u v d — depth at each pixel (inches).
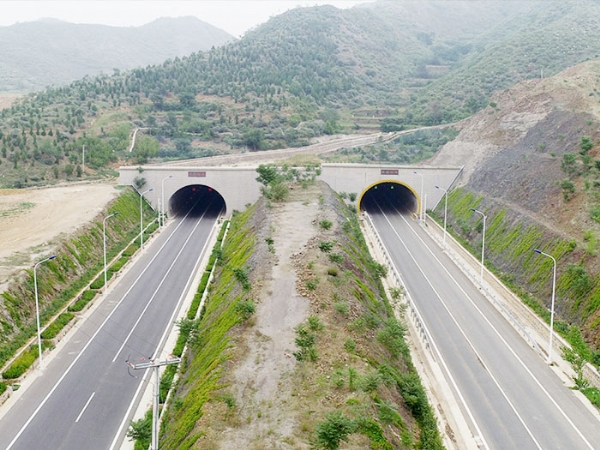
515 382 2046.0
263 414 1486.2
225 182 4355.3
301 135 6510.8
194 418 1512.1
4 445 1668.3
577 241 2657.5
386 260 3270.2
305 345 1715.1
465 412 1855.3
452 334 2425.0
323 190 4028.1
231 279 2596.0
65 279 2807.6
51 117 6156.5
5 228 3253.0
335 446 1296.8
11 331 2262.6
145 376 2066.9
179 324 2224.4
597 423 1797.5
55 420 1800.0
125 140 5880.9
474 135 4830.2
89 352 2250.2
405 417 1649.9
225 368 1713.8
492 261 3198.8
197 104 7111.2
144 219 4116.6
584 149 3201.3
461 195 4133.9
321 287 2208.4
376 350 1894.7
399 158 5556.1
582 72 4643.2
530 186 3430.1
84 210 3590.1
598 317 2225.6
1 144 5182.1
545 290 2630.4
